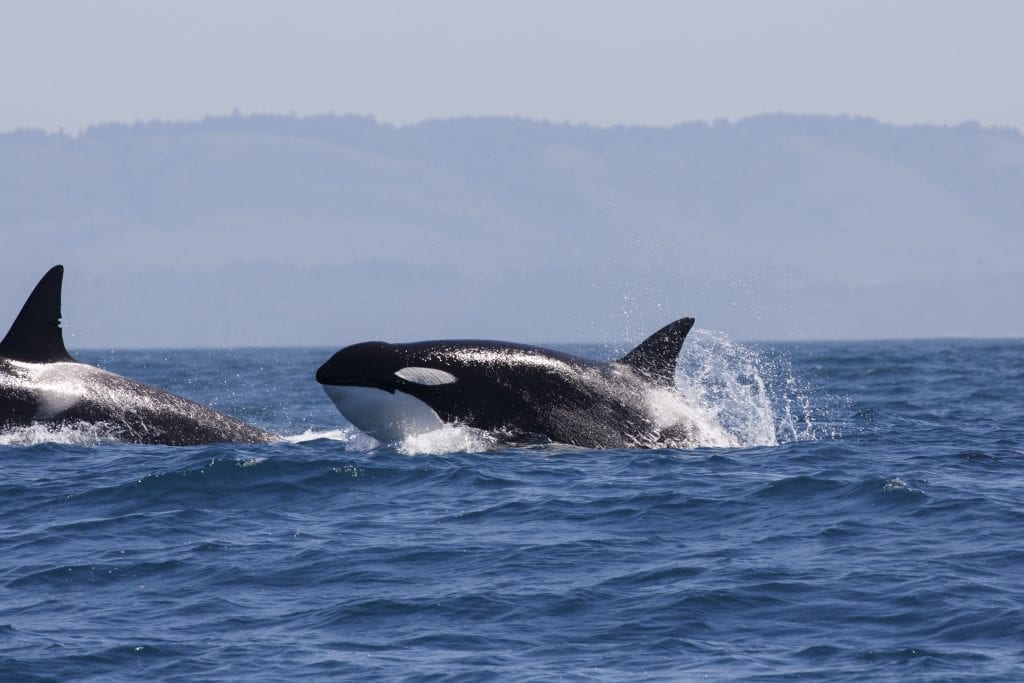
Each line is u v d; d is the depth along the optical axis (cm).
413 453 6456
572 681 3497
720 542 4784
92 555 4722
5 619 4044
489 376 6494
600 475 5941
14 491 5738
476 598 4172
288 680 3541
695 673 3538
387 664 3647
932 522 4972
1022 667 3497
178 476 5872
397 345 6538
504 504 5406
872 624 3866
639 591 4219
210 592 4294
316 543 4828
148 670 3625
